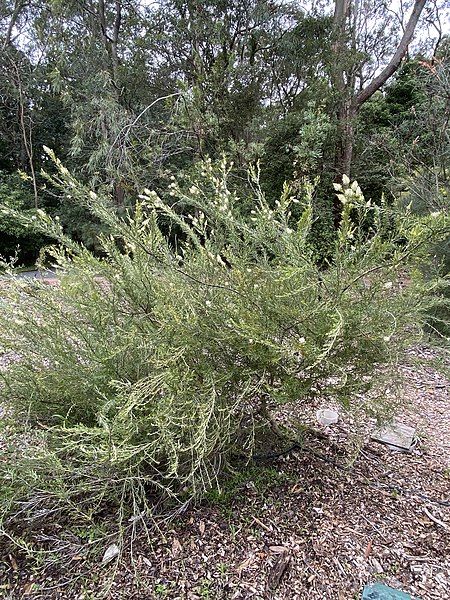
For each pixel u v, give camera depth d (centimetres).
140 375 175
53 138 1379
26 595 132
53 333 172
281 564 144
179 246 241
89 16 1000
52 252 191
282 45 802
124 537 153
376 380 163
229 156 742
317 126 730
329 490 182
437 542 157
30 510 143
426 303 170
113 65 962
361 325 150
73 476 148
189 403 145
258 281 166
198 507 169
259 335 151
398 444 220
